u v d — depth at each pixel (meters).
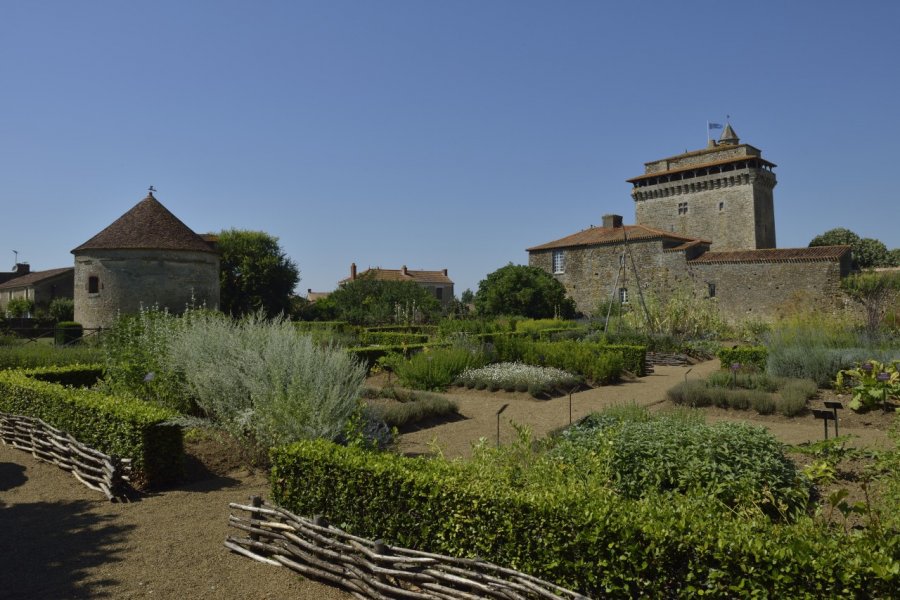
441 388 13.58
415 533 4.40
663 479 5.04
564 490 4.00
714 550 3.15
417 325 33.38
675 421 6.17
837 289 29.83
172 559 4.82
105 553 4.94
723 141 52.47
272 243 45.91
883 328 16.50
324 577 4.41
